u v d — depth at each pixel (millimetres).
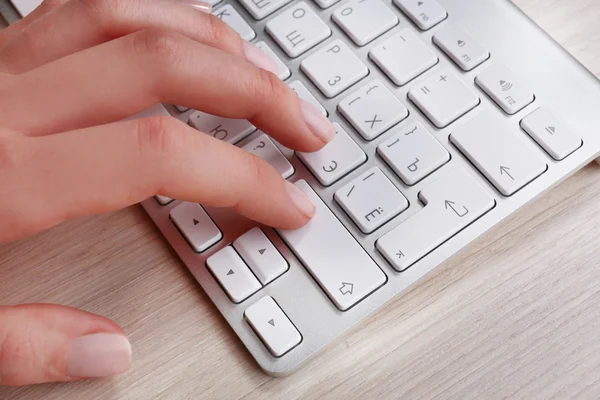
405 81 357
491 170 340
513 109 349
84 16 355
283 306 330
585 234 341
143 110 348
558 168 342
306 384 325
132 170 326
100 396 324
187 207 343
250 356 329
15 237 330
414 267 333
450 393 322
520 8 375
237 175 332
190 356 329
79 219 347
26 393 324
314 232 338
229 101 345
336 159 347
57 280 340
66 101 339
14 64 358
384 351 329
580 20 373
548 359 325
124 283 339
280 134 347
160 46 339
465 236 336
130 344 326
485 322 331
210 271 336
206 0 377
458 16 365
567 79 354
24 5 379
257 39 371
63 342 315
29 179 325
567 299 332
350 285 330
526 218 344
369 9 367
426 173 342
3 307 317
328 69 360
